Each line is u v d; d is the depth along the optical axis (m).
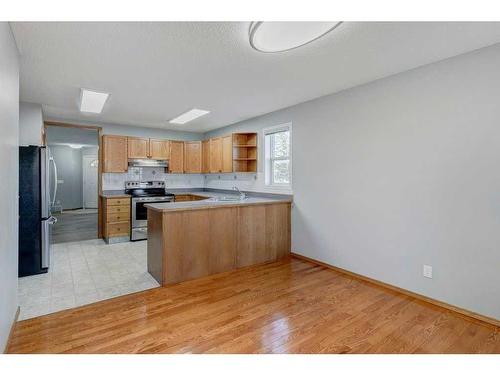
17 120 2.38
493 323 2.29
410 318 2.40
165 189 6.39
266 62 2.65
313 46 2.31
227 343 2.04
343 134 3.49
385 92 3.04
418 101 2.76
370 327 2.26
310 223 3.97
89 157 10.24
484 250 2.35
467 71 2.42
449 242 2.56
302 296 2.85
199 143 6.36
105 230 5.18
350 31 2.08
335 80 3.13
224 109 4.43
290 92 3.58
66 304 2.64
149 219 3.56
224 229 3.61
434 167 2.65
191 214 3.34
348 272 3.47
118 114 4.79
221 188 6.19
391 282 3.03
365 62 2.65
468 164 2.43
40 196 3.43
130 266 3.79
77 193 10.09
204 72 2.90
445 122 2.57
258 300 2.75
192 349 1.96
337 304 2.66
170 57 2.54
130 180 5.96
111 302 2.70
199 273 3.40
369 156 3.21
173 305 2.64
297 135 4.14
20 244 3.32
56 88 3.39
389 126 3.01
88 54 2.47
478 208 2.38
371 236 3.21
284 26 2.00
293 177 4.23
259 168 4.94
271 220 4.07
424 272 2.74
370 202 3.21
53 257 4.18
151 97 3.78
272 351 1.94
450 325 2.29
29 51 2.41
